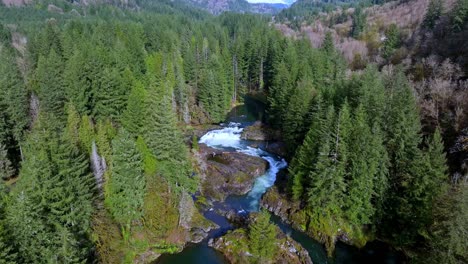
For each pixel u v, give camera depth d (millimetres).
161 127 45500
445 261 32719
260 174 64312
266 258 42031
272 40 130125
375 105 55438
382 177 45500
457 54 75312
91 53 73688
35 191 31734
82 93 62062
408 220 43406
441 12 105000
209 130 86688
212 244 44875
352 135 48000
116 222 41594
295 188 52375
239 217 50562
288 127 70125
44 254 28875
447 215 33500
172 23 176875
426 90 63750
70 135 43625
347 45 135250
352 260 44250
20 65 90812
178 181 48406
